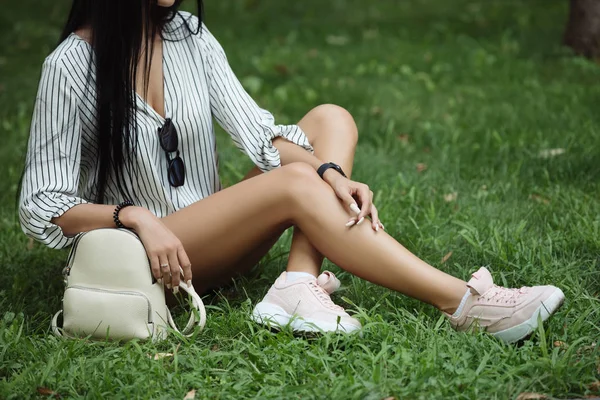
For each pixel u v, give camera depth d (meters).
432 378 2.63
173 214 3.17
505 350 2.84
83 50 3.06
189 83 3.26
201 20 3.29
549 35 9.36
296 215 3.05
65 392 2.73
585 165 4.99
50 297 3.59
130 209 3.00
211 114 3.42
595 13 8.25
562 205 4.39
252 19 11.02
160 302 3.01
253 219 3.10
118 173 3.15
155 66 3.20
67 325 2.99
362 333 2.95
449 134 5.95
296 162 3.11
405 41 9.32
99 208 3.02
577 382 2.63
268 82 7.70
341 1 12.32
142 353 2.83
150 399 2.61
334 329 2.96
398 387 2.57
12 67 8.51
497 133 5.81
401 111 6.57
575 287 3.37
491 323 2.92
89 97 3.07
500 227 4.05
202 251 3.16
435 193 4.77
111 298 2.95
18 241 4.25
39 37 9.94
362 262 2.99
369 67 8.15
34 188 3.01
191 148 3.26
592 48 8.30
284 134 3.33
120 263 2.96
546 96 6.82
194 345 2.95
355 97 7.02
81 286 2.99
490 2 11.83
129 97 3.06
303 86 7.49
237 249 3.18
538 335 2.93
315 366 2.78
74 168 3.07
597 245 3.79
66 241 3.07
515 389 2.59
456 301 2.97
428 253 3.89
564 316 3.09
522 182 4.86
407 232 4.14
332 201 3.01
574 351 2.85
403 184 4.84
